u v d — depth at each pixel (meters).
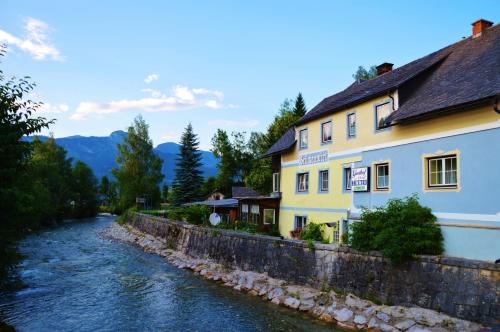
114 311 15.02
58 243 36.72
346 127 20.45
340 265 14.90
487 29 17.91
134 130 68.94
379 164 17.33
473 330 10.04
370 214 14.33
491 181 11.98
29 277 20.98
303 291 15.75
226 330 12.77
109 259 27.64
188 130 63.06
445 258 11.38
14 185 9.40
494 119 12.02
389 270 12.99
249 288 17.95
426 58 20.41
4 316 14.37
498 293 9.94
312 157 23.78
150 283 19.80
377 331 11.73
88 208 80.06
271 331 12.52
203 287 18.91
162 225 36.81
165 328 13.05
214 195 57.22
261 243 19.50
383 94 17.64
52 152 69.81
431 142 14.30
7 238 9.49
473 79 13.86
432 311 11.32
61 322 13.73
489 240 11.93
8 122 9.06
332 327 12.73
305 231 21.91
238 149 65.44
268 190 48.00
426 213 13.70
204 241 25.55
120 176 67.00
